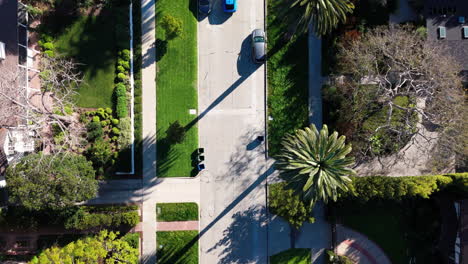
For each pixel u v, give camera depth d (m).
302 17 30.30
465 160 35.78
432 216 36.50
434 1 35.22
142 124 36.41
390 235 37.22
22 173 28.98
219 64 36.91
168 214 36.50
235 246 36.84
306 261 37.03
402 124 34.53
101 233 32.41
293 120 36.91
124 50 35.47
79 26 36.16
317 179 27.16
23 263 35.03
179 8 36.53
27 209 34.09
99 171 35.66
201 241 36.69
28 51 34.50
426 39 34.88
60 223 34.81
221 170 36.84
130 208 35.88
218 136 36.91
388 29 35.69
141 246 36.41
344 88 34.69
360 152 35.84
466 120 32.72
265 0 36.81
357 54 32.62
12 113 29.59
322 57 36.88
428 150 35.44
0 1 32.31
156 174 36.44
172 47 36.50
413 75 34.94
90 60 36.12
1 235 35.72
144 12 36.31
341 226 37.09
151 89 36.41
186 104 36.69
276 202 33.72
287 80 36.91
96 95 36.09
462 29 35.22
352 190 32.44
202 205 36.78
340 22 36.03
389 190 33.12
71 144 32.22
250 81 36.97
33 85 35.09
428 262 36.97
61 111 32.38
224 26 36.88
